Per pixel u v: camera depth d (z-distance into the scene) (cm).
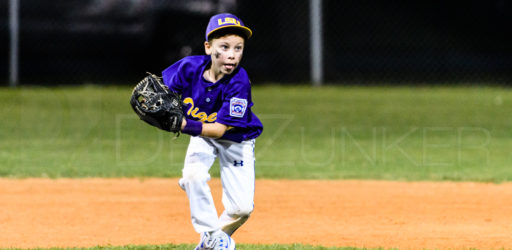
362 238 1648
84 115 3769
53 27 5225
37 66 5216
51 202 2056
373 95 4612
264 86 4938
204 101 1288
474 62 5788
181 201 2084
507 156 2848
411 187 2308
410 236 1669
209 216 1281
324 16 5659
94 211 1945
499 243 1599
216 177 2442
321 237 1659
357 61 5709
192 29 4903
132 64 5116
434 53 5772
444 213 1934
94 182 2364
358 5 5706
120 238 1647
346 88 4925
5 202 2048
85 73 5162
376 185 2344
